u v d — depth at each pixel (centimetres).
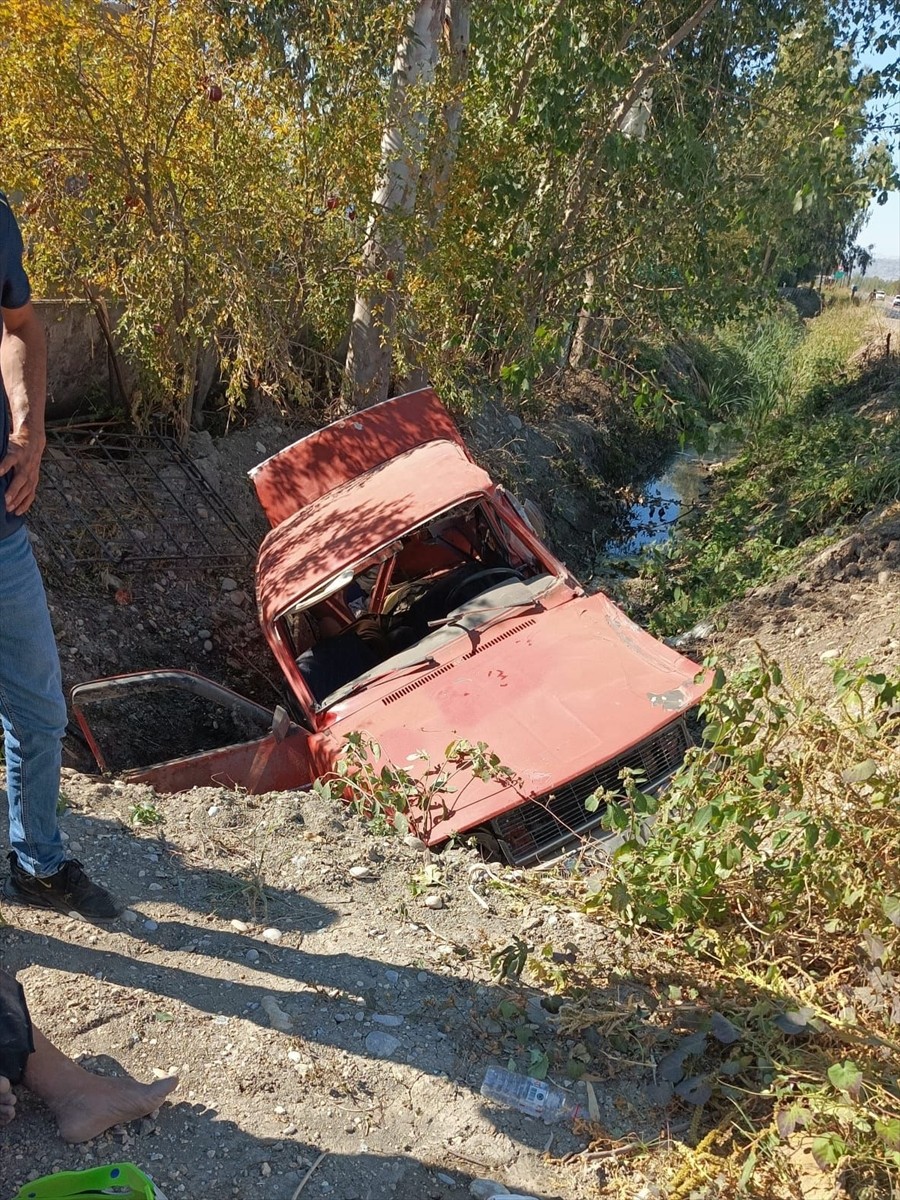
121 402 1074
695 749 384
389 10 1011
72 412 1054
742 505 1295
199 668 888
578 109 1345
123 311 1024
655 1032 315
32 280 932
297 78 1021
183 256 923
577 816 494
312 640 720
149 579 929
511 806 478
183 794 465
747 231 1452
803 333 2866
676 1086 296
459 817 476
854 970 333
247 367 1025
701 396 2102
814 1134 269
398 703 587
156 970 333
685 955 359
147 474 1037
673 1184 266
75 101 861
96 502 970
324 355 1195
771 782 357
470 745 518
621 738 508
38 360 297
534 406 1714
